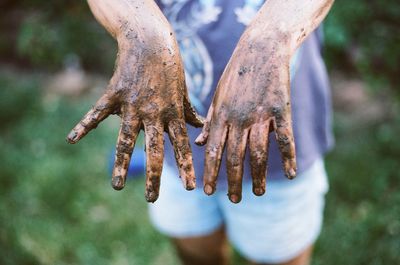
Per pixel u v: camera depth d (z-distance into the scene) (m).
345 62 3.61
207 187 0.89
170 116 0.90
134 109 0.90
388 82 2.91
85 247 2.69
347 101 3.79
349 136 3.41
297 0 0.95
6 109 3.98
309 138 1.46
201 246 1.75
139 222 2.83
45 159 3.42
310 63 1.43
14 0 3.63
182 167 0.90
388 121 3.51
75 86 4.50
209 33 1.33
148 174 0.89
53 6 2.99
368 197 2.87
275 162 1.44
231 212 1.61
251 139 0.88
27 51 3.22
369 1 2.66
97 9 0.98
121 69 0.91
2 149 3.54
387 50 2.74
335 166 3.07
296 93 1.40
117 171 0.88
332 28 2.56
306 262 1.70
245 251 1.66
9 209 2.96
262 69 0.89
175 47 0.92
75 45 3.08
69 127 3.82
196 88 1.39
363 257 2.46
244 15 1.31
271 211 1.54
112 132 3.65
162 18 0.94
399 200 2.67
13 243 2.68
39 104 4.14
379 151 3.16
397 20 2.69
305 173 1.52
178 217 1.68
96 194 3.03
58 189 3.08
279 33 0.91
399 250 2.44
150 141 0.89
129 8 0.95
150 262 2.62
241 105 0.88
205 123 0.91
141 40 0.92
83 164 3.31
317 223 1.66
